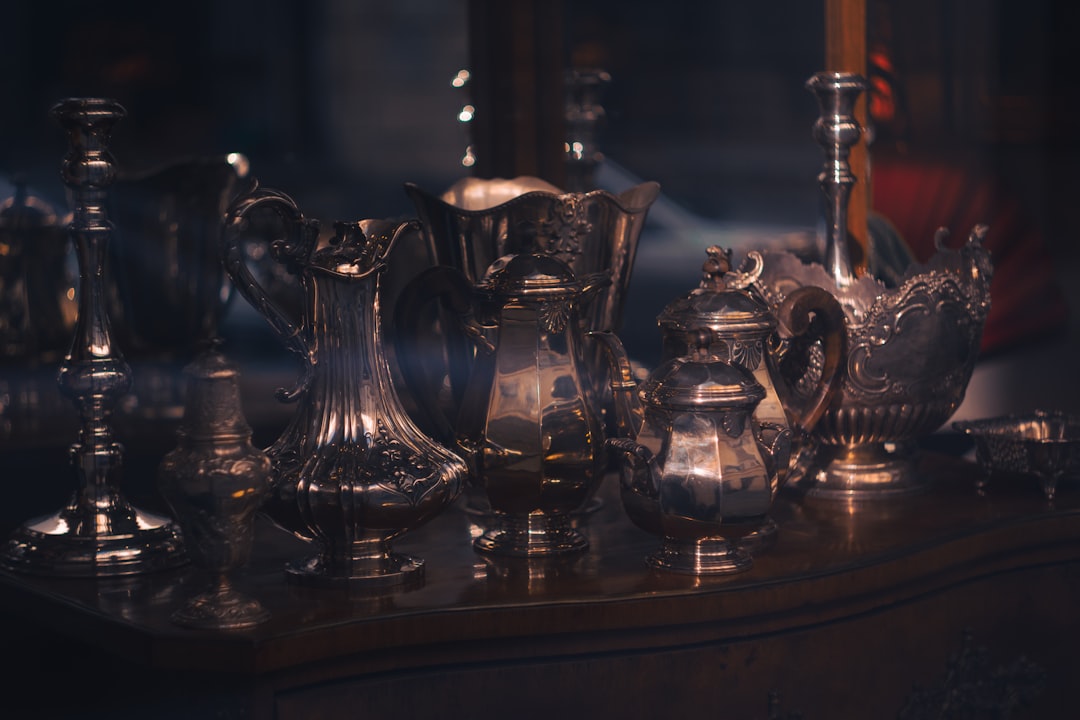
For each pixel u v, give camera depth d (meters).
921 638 1.64
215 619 1.46
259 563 1.63
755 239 4.08
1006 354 2.92
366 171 6.22
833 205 1.79
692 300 1.65
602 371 1.73
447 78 6.26
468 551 1.66
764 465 1.57
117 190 2.05
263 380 2.37
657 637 1.53
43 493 2.00
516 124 2.15
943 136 2.82
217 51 6.07
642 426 1.60
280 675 1.45
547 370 1.61
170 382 2.18
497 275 1.61
